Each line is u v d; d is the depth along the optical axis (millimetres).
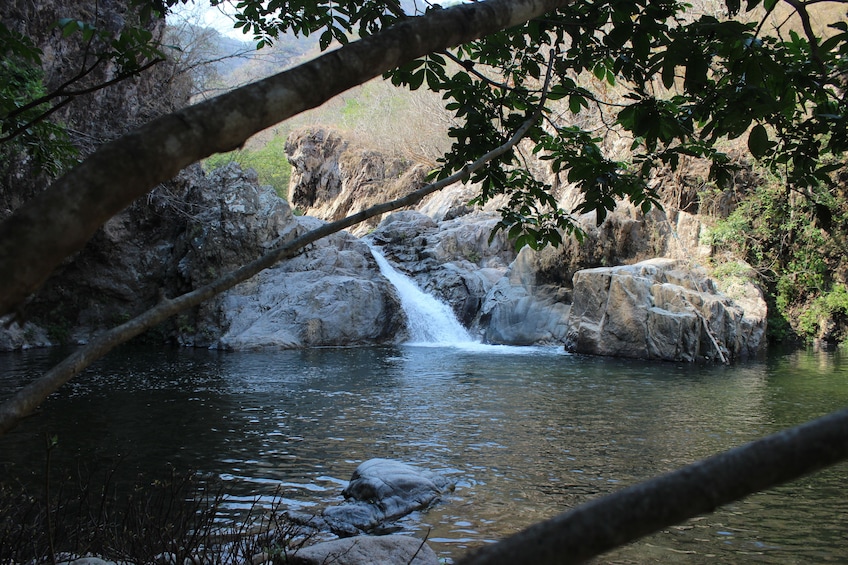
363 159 46688
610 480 8336
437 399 13766
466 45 4844
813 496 7766
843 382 16344
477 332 26688
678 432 10883
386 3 4664
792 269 27188
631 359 20859
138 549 4625
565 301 25188
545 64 4750
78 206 1150
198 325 25141
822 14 24062
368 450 9719
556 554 724
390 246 31594
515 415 12203
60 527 5066
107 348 1717
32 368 18484
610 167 5090
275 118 1484
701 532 6660
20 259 1087
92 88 3014
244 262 26156
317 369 18281
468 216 32969
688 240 25547
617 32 3574
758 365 20031
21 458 9070
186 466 8812
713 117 4020
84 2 21375
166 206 27250
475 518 6984
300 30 5277
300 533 6414
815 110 4262
